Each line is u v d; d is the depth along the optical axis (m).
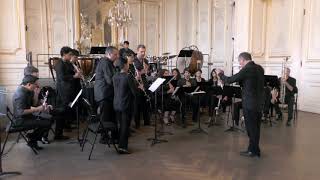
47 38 9.28
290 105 6.34
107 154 4.27
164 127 5.93
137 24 10.92
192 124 6.20
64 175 3.49
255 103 4.03
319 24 7.39
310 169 3.68
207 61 10.37
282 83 6.72
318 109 7.45
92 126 4.21
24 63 6.39
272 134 5.36
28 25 8.95
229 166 3.80
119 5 9.30
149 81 6.11
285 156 4.16
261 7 8.51
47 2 9.23
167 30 11.51
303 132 5.50
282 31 8.30
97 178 3.41
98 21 10.09
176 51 11.41
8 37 6.25
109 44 10.24
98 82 4.52
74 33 9.64
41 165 3.81
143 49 5.41
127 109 4.20
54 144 4.73
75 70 5.40
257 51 8.55
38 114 4.59
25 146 4.59
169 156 4.18
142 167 3.77
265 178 3.41
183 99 6.21
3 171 3.58
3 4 6.18
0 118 5.52
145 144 4.76
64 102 5.15
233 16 9.52
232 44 9.61
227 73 9.75
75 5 9.59
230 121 6.44
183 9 11.12
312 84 7.59
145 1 11.05
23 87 4.20
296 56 7.96
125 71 4.24
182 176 3.48
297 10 7.89
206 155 4.23
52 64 7.43
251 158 4.10
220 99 6.43
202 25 10.53
